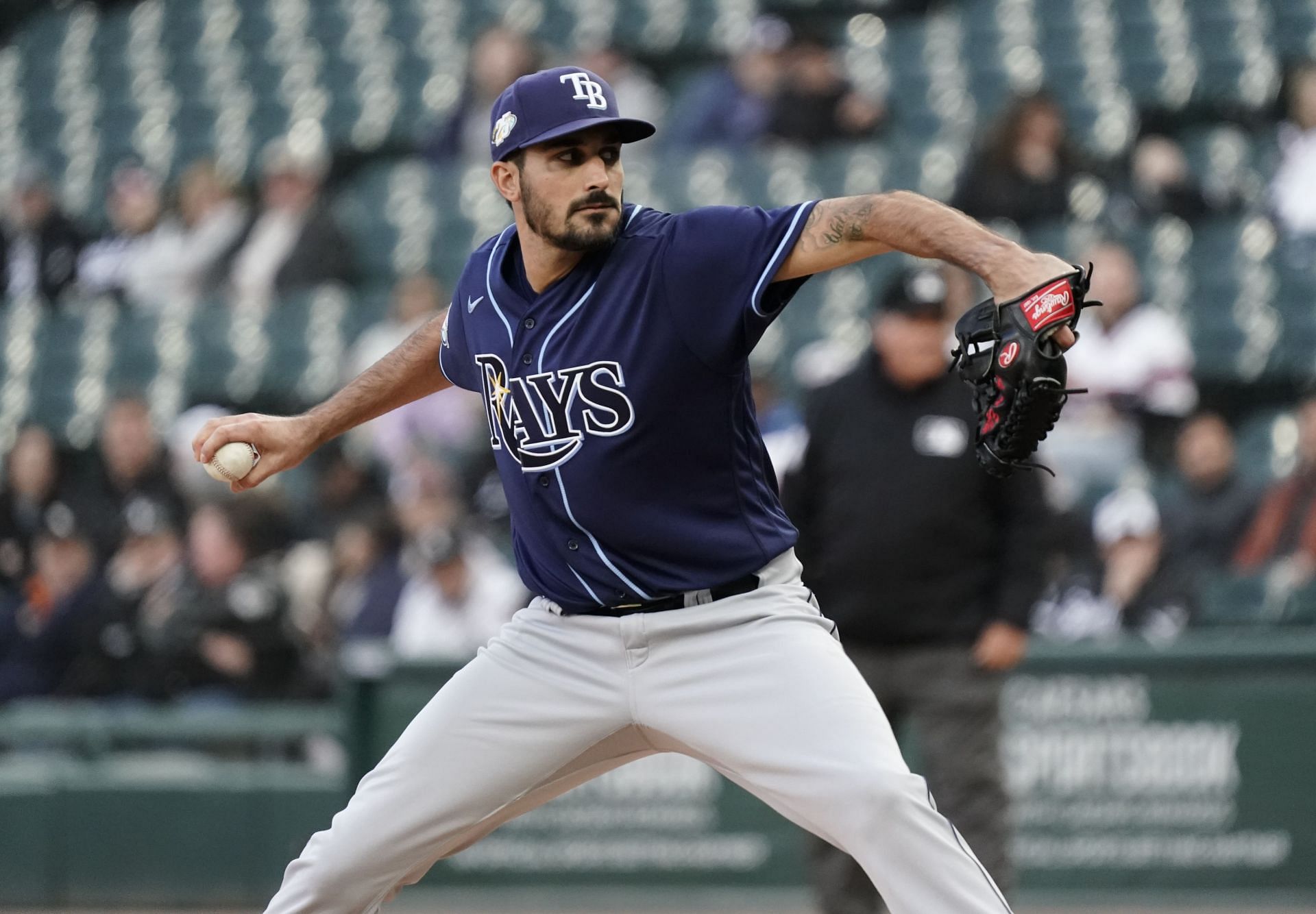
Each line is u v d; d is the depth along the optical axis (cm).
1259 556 2781
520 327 1175
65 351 3884
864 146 4094
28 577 3120
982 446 1057
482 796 1210
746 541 1179
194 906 2444
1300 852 2181
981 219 3672
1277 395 3572
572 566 1194
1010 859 1895
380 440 3238
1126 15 4353
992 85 4269
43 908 2469
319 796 2422
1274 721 2194
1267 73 4197
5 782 2483
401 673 2359
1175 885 2200
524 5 4684
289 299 3878
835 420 1925
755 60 4166
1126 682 2222
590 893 2297
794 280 1105
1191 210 3759
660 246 1127
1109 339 3250
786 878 2262
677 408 1136
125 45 4797
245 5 4816
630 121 1112
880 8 4522
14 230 4053
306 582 2802
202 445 1260
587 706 1198
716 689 1160
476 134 4178
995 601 1889
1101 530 2848
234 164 4447
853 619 1900
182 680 2723
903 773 1108
